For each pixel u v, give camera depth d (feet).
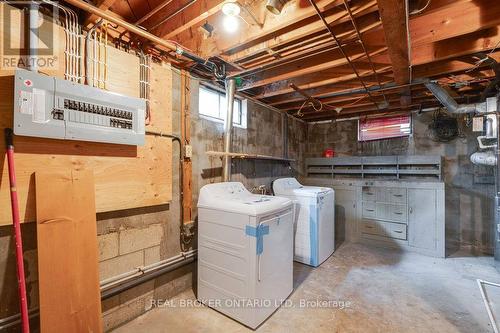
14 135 4.59
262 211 6.32
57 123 4.82
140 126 6.22
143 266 6.88
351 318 6.61
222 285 6.86
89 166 5.61
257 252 6.20
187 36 7.43
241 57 7.39
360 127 14.89
